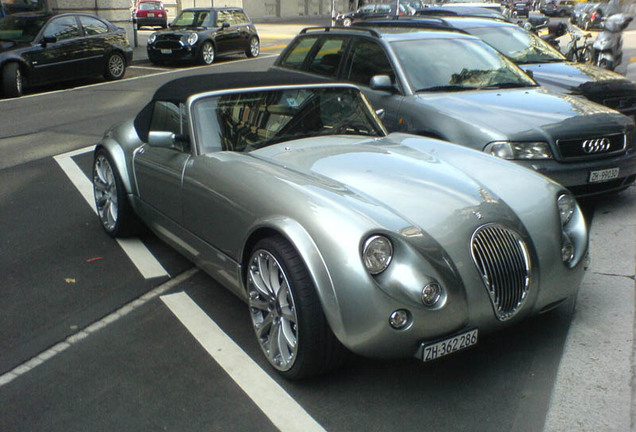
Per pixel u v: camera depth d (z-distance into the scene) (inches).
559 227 126.6
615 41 487.5
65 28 558.6
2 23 553.3
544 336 136.7
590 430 106.3
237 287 137.3
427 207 119.6
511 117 204.8
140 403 116.7
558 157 195.8
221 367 128.5
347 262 107.6
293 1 1718.8
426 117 215.3
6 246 197.8
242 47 801.6
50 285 169.5
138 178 182.2
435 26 290.0
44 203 241.9
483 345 133.9
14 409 115.8
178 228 161.6
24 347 137.9
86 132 375.9
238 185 133.0
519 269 117.6
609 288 158.7
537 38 335.9
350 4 1979.6
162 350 135.6
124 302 158.7
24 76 524.4
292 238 113.7
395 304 106.0
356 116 170.7
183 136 157.4
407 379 122.4
